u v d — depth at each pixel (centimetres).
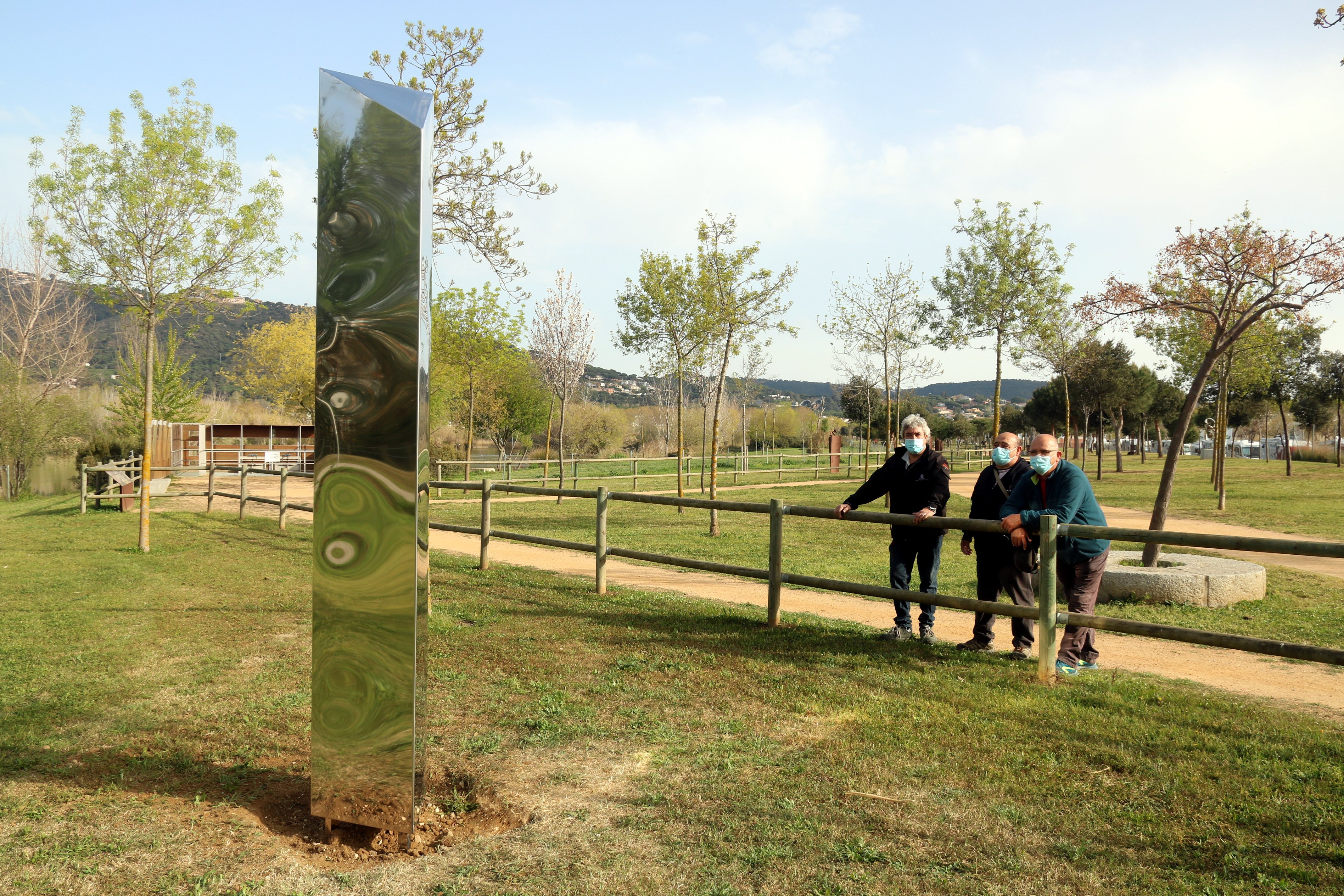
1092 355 2825
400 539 334
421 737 343
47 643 681
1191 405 990
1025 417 5781
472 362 2819
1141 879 290
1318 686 580
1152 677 578
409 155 331
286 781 399
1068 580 585
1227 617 848
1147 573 926
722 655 608
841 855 310
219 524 1625
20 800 369
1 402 3262
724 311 1770
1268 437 5831
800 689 522
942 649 627
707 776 388
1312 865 297
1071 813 343
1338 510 2005
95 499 2238
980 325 1936
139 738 454
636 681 544
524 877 299
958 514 2027
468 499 2531
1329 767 387
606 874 299
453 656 611
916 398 5409
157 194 1266
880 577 1106
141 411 3172
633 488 2786
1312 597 968
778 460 4472
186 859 315
